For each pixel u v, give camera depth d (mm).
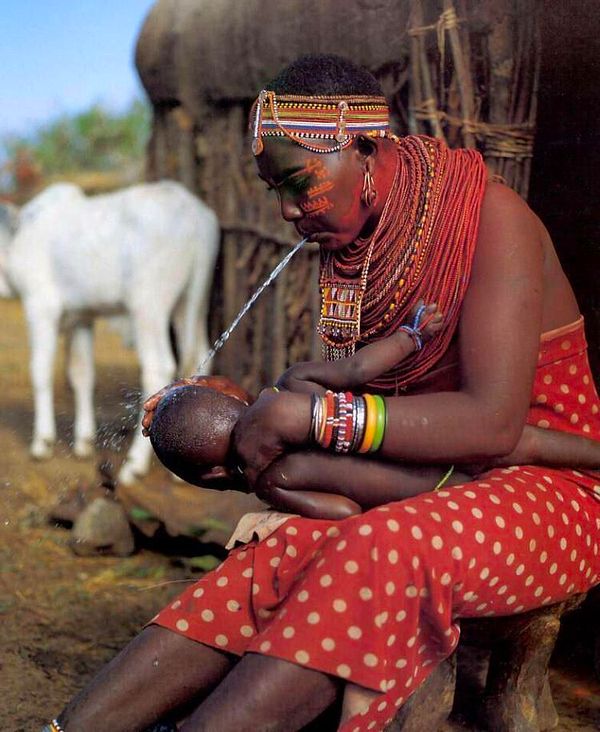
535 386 2160
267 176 2059
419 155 2111
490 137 2814
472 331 2002
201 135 4754
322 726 2025
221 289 4859
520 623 2160
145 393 4750
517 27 2754
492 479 2023
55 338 5328
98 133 14562
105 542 3904
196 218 4672
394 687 1818
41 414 5348
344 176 2014
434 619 1835
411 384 2146
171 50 4664
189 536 3820
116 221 4922
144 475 4477
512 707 2297
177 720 2031
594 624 2738
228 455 2037
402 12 3145
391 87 3252
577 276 2740
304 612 1781
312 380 2102
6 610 3314
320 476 1998
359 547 1785
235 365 4688
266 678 1765
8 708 2625
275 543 1974
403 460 1974
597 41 2611
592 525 2123
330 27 3543
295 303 4242
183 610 1988
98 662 2932
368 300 2150
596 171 2664
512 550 1908
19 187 13445
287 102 1985
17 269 5332
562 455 2111
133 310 4809
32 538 4125
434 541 1821
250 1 4148
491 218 2047
